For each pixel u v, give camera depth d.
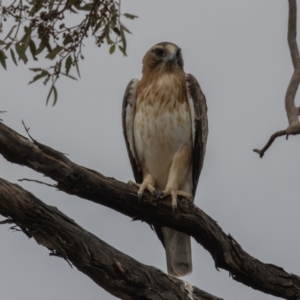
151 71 14.22
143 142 13.92
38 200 9.47
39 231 9.54
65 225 9.65
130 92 14.21
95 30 10.62
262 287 11.16
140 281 10.20
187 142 13.91
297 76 10.16
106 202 10.75
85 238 9.80
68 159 9.98
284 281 11.11
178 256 14.02
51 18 10.01
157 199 11.07
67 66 10.47
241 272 11.02
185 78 14.05
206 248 11.29
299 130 9.51
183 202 11.18
